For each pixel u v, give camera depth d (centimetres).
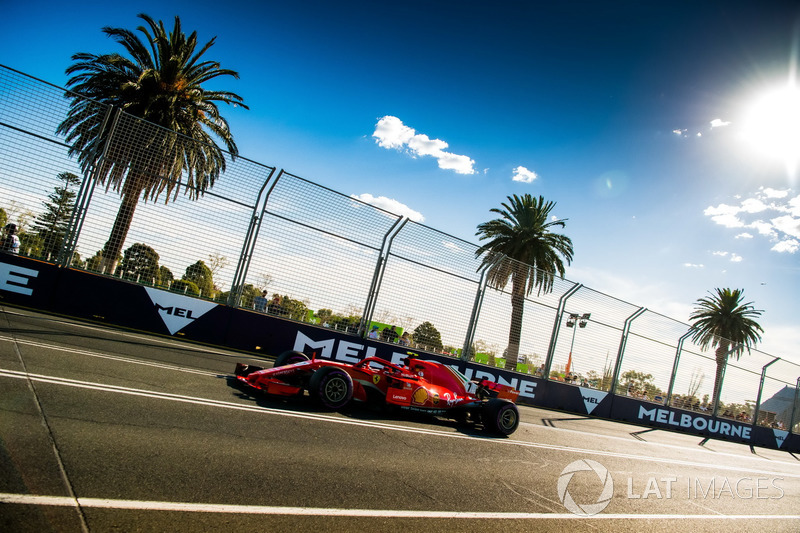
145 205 945
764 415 1880
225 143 2142
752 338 3006
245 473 367
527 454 662
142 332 951
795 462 1410
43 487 273
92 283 926
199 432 429
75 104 888
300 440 480
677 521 498
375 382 700
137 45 1891
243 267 1038
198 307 1019
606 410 1501
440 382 785
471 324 1282
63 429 360
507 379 1330
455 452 581
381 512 358
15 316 774
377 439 557
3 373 459
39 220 876
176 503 295
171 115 1927
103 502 274
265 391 646
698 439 1470
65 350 623
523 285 1355
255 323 1073
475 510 405
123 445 360
